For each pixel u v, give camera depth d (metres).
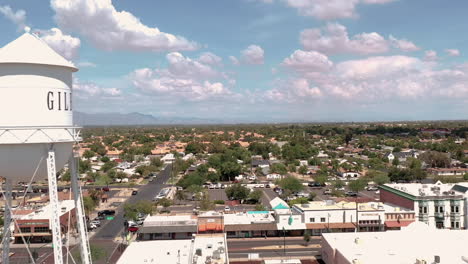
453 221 79.88
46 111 28.77
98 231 84.00
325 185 141.75
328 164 180.75
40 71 28.69
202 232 78.81
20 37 29.55
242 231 80.38
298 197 114.00
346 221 81.31
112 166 170.75
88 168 167.00
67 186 136.38
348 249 53.72
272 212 88.56
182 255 53.06
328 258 58.22
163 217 84.69
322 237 63.06
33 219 77.31
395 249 52.91
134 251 55.09
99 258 63.19
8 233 30.70
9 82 27.81
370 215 80.62
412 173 135.75
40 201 106.19
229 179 152.88
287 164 182.38
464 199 80.00
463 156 192.38
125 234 81.44
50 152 28.53
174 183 147.12
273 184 140.75
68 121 30.56
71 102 31.27
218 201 112.56
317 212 81.25
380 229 80.38
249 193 116.25
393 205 90.12
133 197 122.56
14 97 27.84
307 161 187.38
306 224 80.81
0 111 27.69
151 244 58.34
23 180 30.50
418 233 59.28
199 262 49.81
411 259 48.56
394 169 140.38
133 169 171.62
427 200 80.50
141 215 94.44
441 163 169.00
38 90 28.48
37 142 28.12
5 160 27.89
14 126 27.72
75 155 33.22
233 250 71.62
